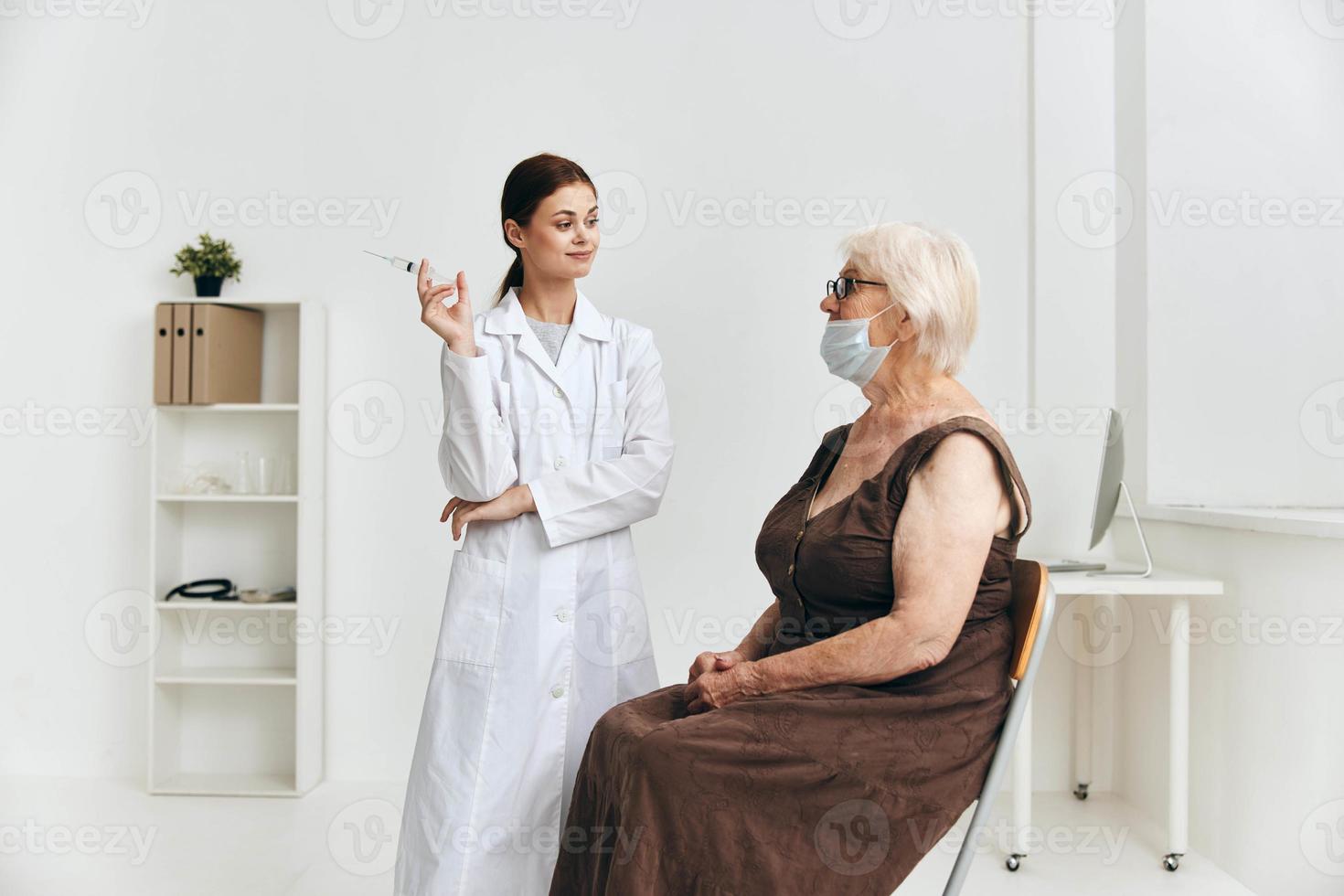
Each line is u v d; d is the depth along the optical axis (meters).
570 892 1.66
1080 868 2.63
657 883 1.43
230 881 2.50
